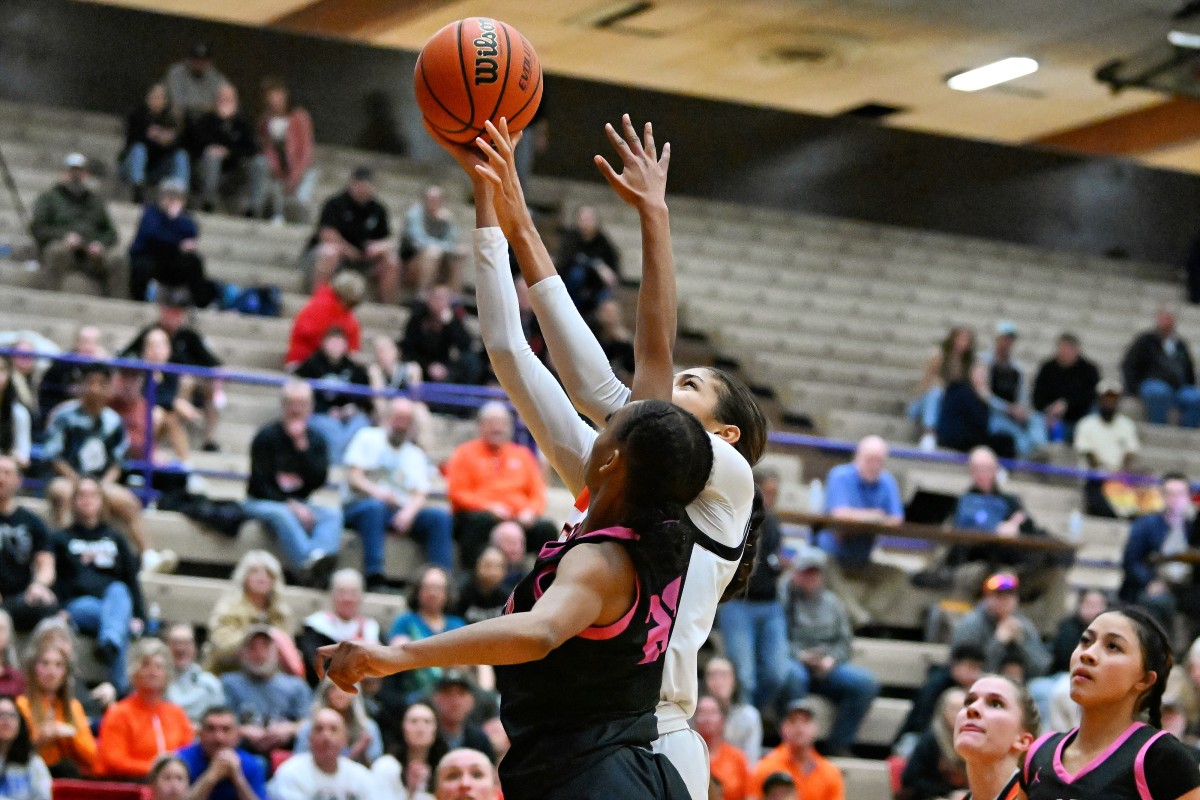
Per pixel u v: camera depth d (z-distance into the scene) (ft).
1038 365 74.54
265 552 43.29
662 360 13.20
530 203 78.69
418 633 38.24
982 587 46.06
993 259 86.02
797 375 67.87
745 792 36.76
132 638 38.45
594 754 11.34
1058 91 78.13
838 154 92.53
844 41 71.77
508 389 13.20
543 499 44.80
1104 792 15.38
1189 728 39.29
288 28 73.97
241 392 55.67
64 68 78.84
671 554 11.44
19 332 50.55
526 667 11.56
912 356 71.77
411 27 72.08
